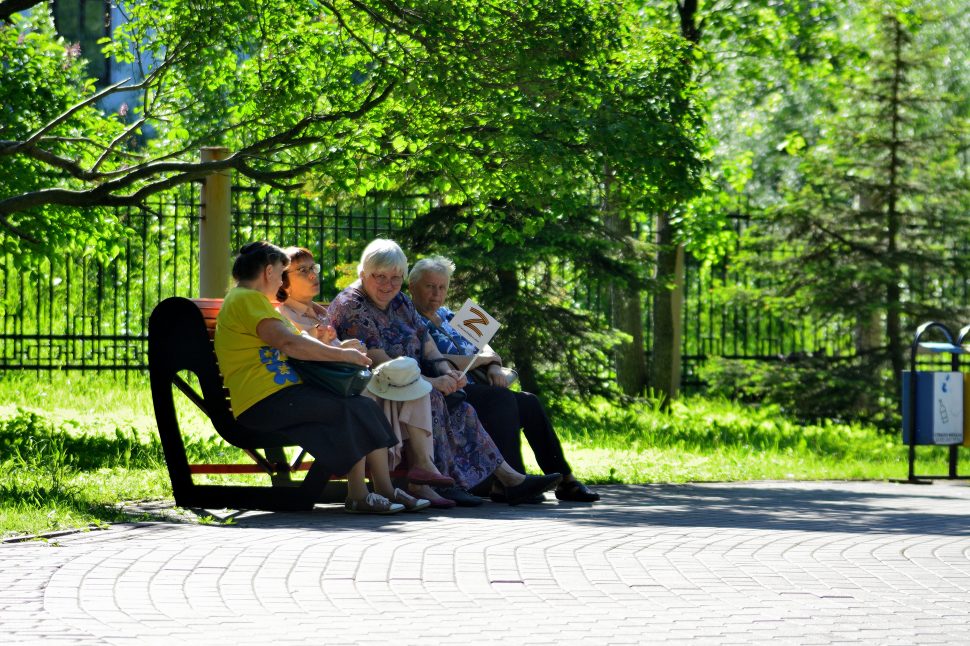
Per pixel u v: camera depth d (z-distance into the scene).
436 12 13.86
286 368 10.06
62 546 8.01
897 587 7.34
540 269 23.02
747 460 17.67
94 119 18.06
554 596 6.83
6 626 5.79
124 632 5.75
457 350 11.80
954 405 16.09
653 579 7.39
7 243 17.41
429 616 6.26
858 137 25.08
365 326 11.14
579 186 16.19
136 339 23.62
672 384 24.81
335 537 8.59
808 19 28.50
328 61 15.43
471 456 11.24
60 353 23.44
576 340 21.72
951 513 11.61
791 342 31.17
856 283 25.17
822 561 8.20
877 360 24.92
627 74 15.93
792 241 25.28
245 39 14.80
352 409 10.03
